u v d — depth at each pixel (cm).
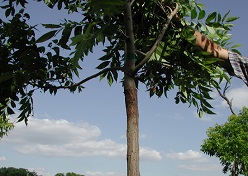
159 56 504
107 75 570
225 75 519
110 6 350
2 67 527
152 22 517
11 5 589
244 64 443
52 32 435
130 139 411
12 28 527
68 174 8662
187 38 485
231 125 3369
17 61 532
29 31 525
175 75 548
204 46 482
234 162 3378
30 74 513
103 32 377
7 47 538
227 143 3328
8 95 545
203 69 508
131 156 404
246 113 3356
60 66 534
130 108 421
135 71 431
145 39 520
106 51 559
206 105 565
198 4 522
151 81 577
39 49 514
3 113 559
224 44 522
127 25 437
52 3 550
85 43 344
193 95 569
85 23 434
